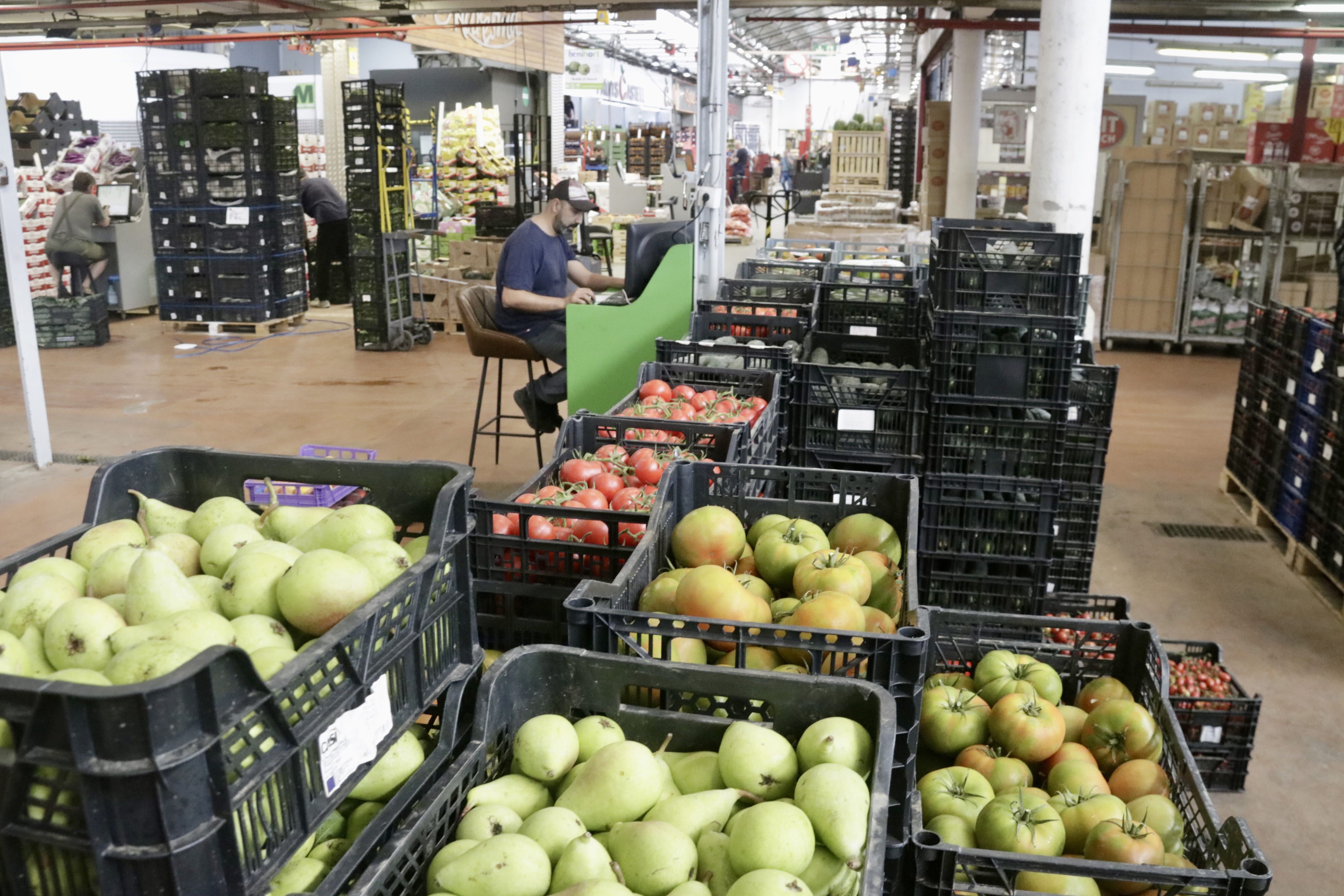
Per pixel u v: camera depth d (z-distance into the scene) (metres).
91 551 1.47
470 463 5.65
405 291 9.47
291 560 1.40
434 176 12.03
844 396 3.70
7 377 8.02
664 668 1.46
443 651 1.42
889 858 1.50
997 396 3.48
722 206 4.87
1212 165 9.20
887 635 1.53
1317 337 4.41
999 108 15.84
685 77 37.72
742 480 2.29
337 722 1.14
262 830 1.02
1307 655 3.71
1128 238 9.13
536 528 2.11
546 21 12.48
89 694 0.85
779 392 3.63
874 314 5.01
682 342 3.85
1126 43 19.31
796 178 21.81
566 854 1.20
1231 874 1.52
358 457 3.19
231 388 7.64
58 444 6.14
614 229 15.03
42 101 12.53
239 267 9.76
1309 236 8.82
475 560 2.08
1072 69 6.09
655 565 2.04
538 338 5.29
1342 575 4.02
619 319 4.70
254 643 1.21
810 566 1.96
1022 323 3.40
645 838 1.22
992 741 1.99
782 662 1.83
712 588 1.77
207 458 1.69
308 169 13.89
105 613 1.19
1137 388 7.97
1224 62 18.72
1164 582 4.35
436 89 14.51
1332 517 4.15
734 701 1.47
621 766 1.33
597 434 2.88
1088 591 3.95
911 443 3.70
